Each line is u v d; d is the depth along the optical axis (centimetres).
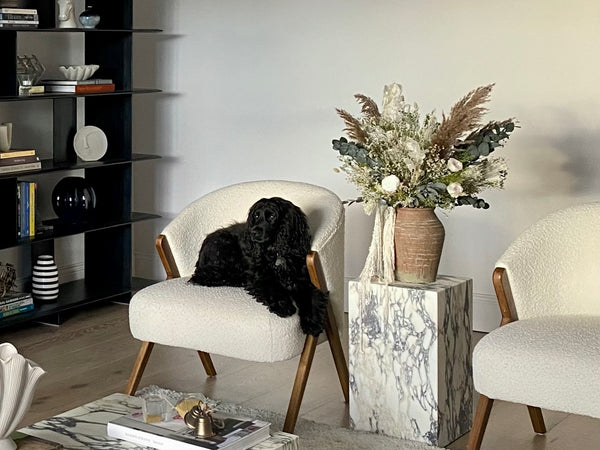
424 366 311
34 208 448
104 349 421
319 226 330
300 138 488
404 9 451
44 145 493
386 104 317
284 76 488
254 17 493
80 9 504
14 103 475
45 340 434
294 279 317
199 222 360
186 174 527
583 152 418
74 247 522
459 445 316
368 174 318
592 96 412
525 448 313
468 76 439
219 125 512
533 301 304
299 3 479
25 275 491
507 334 280
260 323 306
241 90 502
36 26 430
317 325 315
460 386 323
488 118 437
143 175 542
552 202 428
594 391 257
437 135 309
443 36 443
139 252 551
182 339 322
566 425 334
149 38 528
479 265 448
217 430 234
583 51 411
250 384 375
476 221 446
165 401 241
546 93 422
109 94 462
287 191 351
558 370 262
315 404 354
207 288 332
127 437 234
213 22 506
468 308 326
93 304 497
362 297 321
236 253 336
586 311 309
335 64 473
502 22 428
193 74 517
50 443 227
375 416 323
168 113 528
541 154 427
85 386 373
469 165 314
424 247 316
